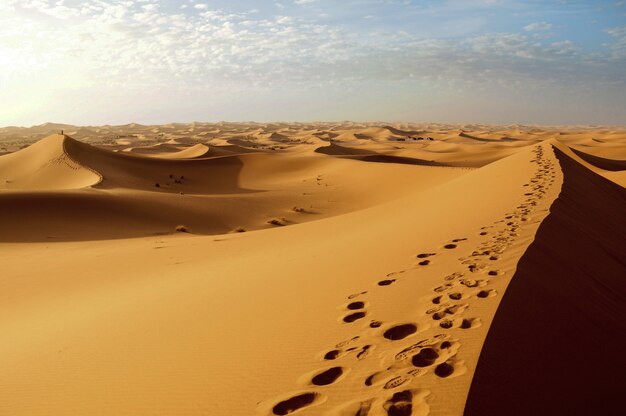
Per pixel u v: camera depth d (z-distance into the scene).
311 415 3.64
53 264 17.20
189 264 15.00
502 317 4.98
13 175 66.12
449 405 3.38
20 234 27.19
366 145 161.75
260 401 4.09
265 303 7.40
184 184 68.50
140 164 73.69
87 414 4.60
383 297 6.42
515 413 3.49
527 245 8.12
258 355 5.16
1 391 5.68
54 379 5.85
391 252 9.49
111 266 16.11
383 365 4.29
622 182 33.34
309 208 47.19
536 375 4.10
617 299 7.76
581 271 8.14
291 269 10.05
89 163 67.81
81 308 10.34
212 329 6.54
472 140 169.88
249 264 12.34
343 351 4.83
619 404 4.27
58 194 34.59
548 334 4.96
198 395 4.47
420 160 91.62
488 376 3.81
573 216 12.45
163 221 35.12
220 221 38.22
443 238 9.98
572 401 3.96
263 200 48.75
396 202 25.39
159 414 4.25
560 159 24.62
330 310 6.29
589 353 4.94
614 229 14.30
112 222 32.44
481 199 16.06
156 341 6.52
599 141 119.12
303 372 4.49
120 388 5.07
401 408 3.46
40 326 9.23
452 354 4.24
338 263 9.53
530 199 13.86
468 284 6.33
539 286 6.30
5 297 12.88
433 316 5.34
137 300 9.97
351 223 19.89
